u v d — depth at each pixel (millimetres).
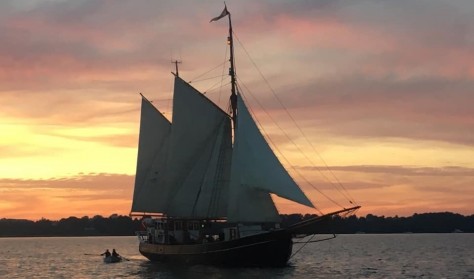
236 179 76000
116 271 89375
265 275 70625
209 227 86062
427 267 96750
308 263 103562
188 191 88125
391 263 105938
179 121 88625
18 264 115625
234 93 85062
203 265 76688
